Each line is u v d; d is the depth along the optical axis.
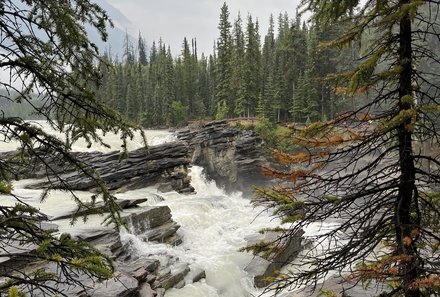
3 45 4.38
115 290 9.60
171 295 14.00
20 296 3.31
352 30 5.28
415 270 4.71
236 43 77.94
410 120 4.77
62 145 5.06
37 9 4.78
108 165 27.38
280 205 5.68
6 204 17.81
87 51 5.16
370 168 5.38
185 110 72.69
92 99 5.02
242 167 43.47
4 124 4.44
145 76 89.25
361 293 10.54
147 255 15.94
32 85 4.82
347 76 5.20
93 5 5.04
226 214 25.88
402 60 4.81
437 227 5.54
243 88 59.75
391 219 5.35
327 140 5.24
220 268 17.25
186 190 31.45
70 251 4.59
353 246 5.32
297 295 12.72
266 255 5.84
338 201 5.21
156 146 30.11
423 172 5.04
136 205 19.84
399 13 4.27
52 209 17.77
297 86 56.81
